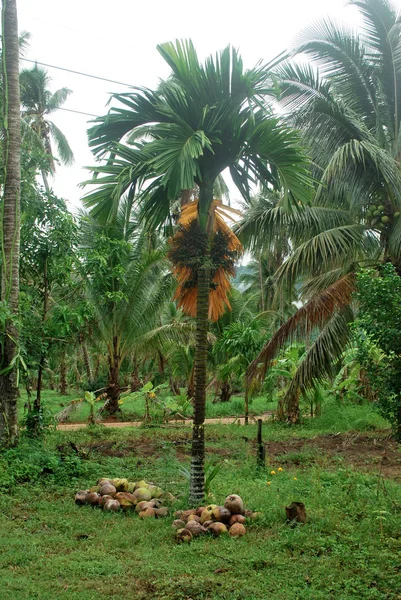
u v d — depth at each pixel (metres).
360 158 12.02
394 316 5.57
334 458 9.56
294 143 6.73
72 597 4.18
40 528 5.92
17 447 8.77
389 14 12.50
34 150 10.55
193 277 7.20
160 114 6.88
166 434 13.01
